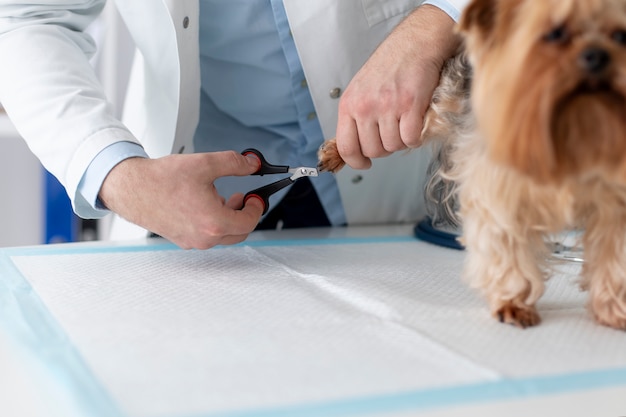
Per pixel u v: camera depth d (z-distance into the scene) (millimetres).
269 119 1716
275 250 1461
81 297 1073
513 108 920
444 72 1280
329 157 1391
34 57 1384
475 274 1070
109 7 2854
